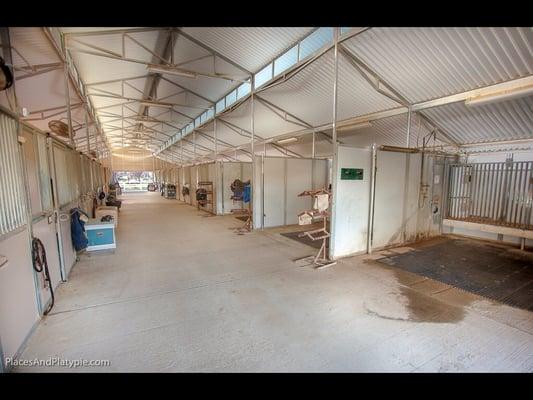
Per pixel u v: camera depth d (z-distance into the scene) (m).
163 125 13.40
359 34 3.72
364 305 2.70
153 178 25.11
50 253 2.89
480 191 5.48
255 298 2.85
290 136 8.16
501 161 5.16
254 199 6.43
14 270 1.93
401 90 4.55
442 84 4.12
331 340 2.12
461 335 2.20
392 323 2.37
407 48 3.71
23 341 2.01
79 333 2.20
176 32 5.17
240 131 9.48
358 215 4.33
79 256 4.29
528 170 4.80
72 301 2.76
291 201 6.99
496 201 5.25
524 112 4.14
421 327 2.31
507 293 2.98
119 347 2.02
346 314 2.52
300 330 2.26
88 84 7.09
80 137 11.48
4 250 1.80
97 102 9.09
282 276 3.48
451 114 4.80
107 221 4.63
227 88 7.74
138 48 5.73
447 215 5.91
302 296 2.90
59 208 3.22
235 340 2.12
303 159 7.06
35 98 5.68
